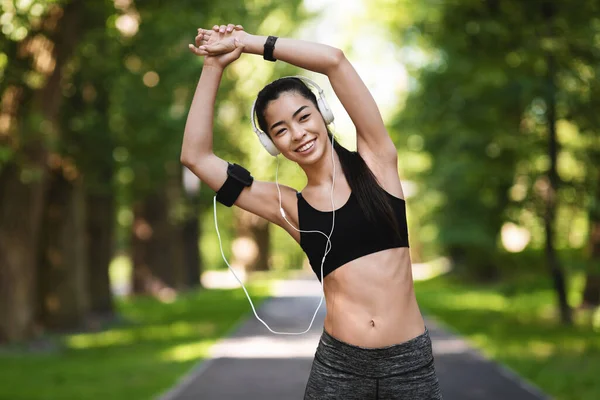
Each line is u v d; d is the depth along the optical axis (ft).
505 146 68.13
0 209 57.16
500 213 71.31
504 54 62.03
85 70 59.47
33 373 47.14
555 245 68.59
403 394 12.55
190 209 103.09
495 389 38.40
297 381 41.83
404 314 12.56
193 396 37.55
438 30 66.39
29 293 58.23
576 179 66.95
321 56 12.69
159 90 67.41
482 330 67.36
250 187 13.14
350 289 12.55
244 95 101.55
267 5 100.07
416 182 141.38
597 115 64.23
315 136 12.65
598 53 61.05
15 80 49.80
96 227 80.74
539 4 60.23
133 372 46.88
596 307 78.43
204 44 13.14
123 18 65.87
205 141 13.17
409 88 109.81
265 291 130.93
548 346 55.52
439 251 176.14
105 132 65.36
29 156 55.67
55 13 51.57
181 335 68.49
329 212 12.65
